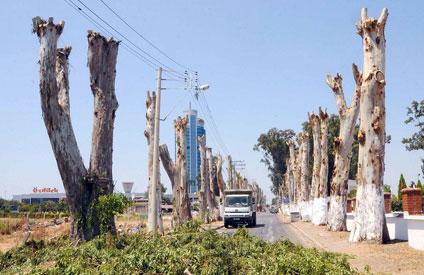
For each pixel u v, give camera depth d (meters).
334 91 31.89
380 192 21.80
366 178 21.92
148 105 29.88
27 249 18.05
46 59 19.94
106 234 16.97
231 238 13.99
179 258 11.50
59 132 20.34
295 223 48.22
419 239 19.06
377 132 21.92
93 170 21.84
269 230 40.16
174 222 37.31
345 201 32.03
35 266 14.61
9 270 15.42
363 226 21.77
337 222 31.78
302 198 54.69
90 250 14.44
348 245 21.62
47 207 80.62
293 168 79.31
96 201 21.00
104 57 22.78
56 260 14.38
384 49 22.28
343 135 31.75
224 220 45.78
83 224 20.83
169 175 38.25
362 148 22.19
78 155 20.95
